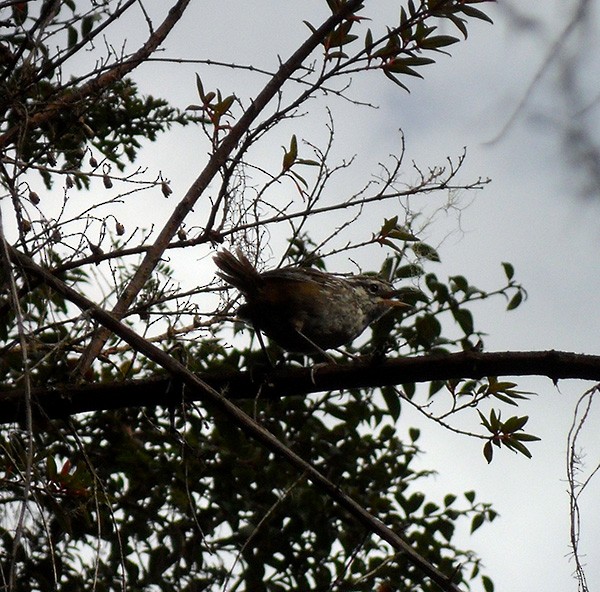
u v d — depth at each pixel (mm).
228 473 11148
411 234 9430
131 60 8875
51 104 9000
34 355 9086
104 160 9086
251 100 9391
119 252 8875
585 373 8133
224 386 8883
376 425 11812
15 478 8609
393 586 10859
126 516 10977
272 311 10359
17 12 9086
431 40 9141
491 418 8469
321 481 7625
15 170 8031
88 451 10891
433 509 11602
